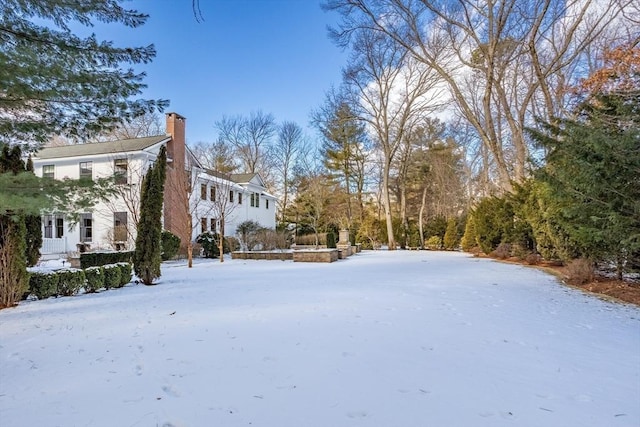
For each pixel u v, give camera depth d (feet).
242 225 71.15
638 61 27.12
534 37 42.27
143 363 9.81
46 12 16.75
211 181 64.13
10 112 18.75
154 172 27.63
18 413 7.20
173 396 7.86
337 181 101.50
